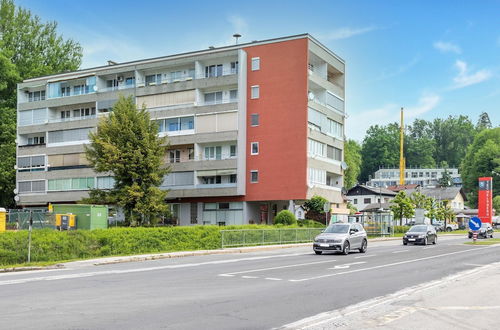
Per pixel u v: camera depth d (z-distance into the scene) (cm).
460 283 1527
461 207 11675
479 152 11956
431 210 7856
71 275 1752
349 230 2998
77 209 3866
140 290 1364
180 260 2484
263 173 5266
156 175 4531
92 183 5969
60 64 6919
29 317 984
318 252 2941
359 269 2009
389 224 6316
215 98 5575
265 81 5353
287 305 1145
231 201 5378
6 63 6228
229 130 5328
